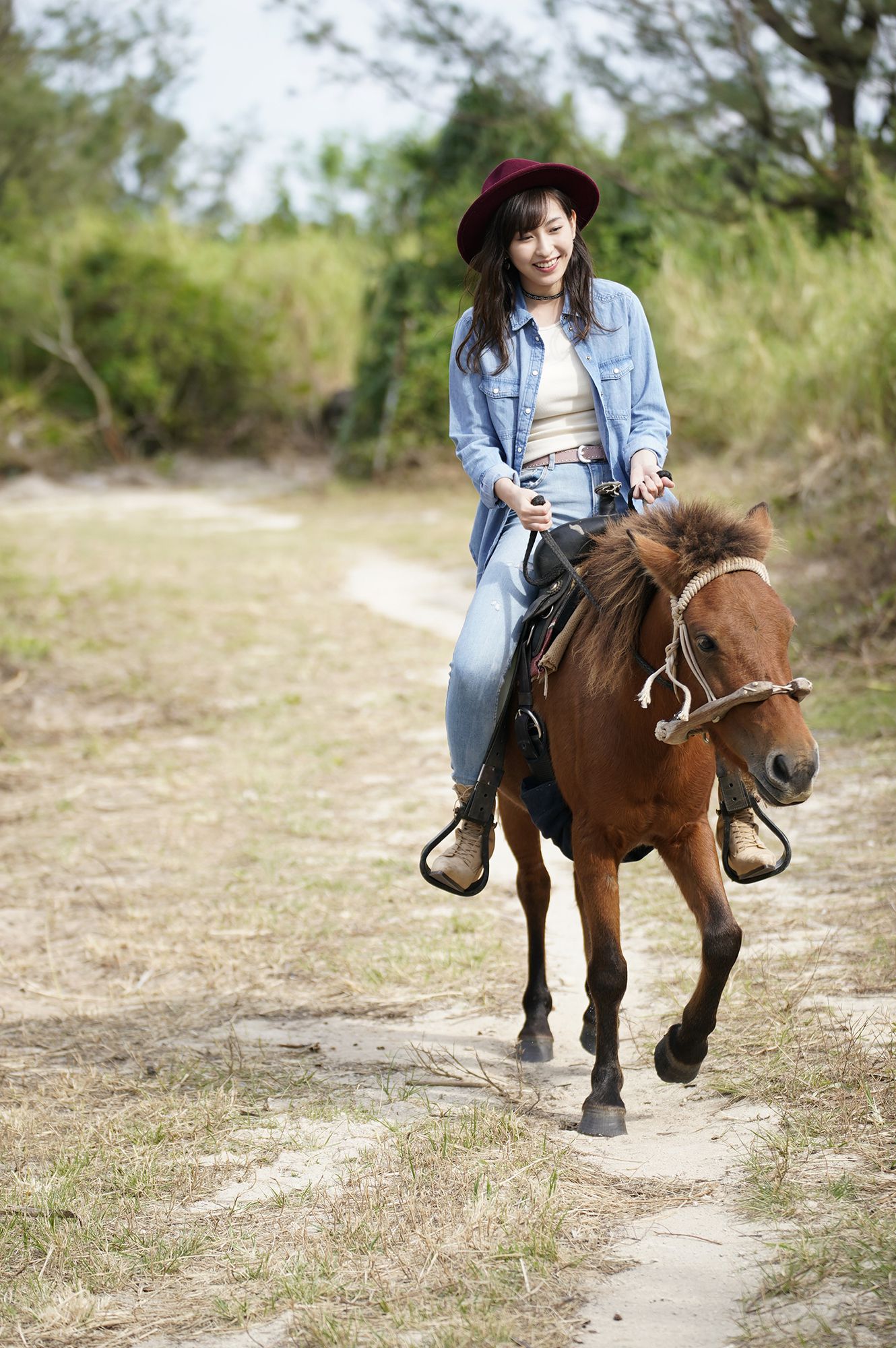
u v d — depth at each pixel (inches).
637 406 225.1
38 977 286.0
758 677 164.7
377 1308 150.0
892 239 703.1
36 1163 195.3
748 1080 205.8
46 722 530.9
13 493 1503.4
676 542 177.3
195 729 513.0
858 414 655.1
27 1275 163.0
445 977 270.1
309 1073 225.3
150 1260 164.4
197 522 1159.0
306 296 1749.5
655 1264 155.9
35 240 1732.3
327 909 316.5
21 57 1631.4
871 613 516.4
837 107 912.9
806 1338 137.3
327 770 448.5
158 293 1651.1
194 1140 200.1
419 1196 174.7
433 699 534.6
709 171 1012.5
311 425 1711.4
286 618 696.4
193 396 1681.8
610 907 193.6
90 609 705.6
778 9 860.6
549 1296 150.0
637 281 1044.5
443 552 876.0
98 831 396.5
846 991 237.3
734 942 184.4
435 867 221.3
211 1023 254.2
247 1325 149.5
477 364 223.1
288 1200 178.2
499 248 219.9
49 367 1663.4
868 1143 179.6
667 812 191.8
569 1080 221.0
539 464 223.6
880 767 392.5
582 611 200.1
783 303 816.9
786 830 350.6
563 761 199.5
